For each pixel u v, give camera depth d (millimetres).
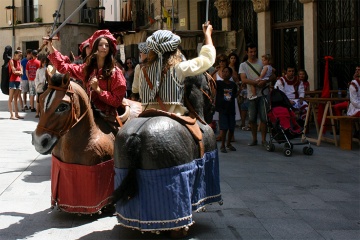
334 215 5867
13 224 5352
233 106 10266
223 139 10266
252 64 10758
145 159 4387
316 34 14648
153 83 4781
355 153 10180
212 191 5129
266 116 10359
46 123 4832
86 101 5176
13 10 33281
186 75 4707
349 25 13906
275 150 10516
